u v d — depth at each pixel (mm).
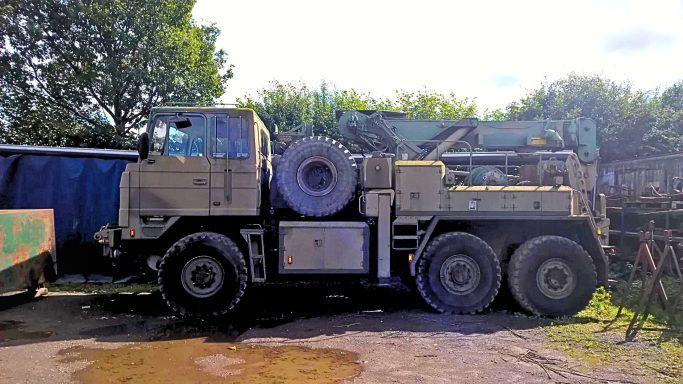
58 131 17547
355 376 4633
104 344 5715
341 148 7375
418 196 7309
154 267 7402
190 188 7047
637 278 9094
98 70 17141
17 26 16953
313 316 7125
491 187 7395
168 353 5371
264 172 7633
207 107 7168
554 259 7176
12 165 9844
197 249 6953
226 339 5938
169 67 17672
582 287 7117
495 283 7191
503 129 8711
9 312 7422
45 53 17547
